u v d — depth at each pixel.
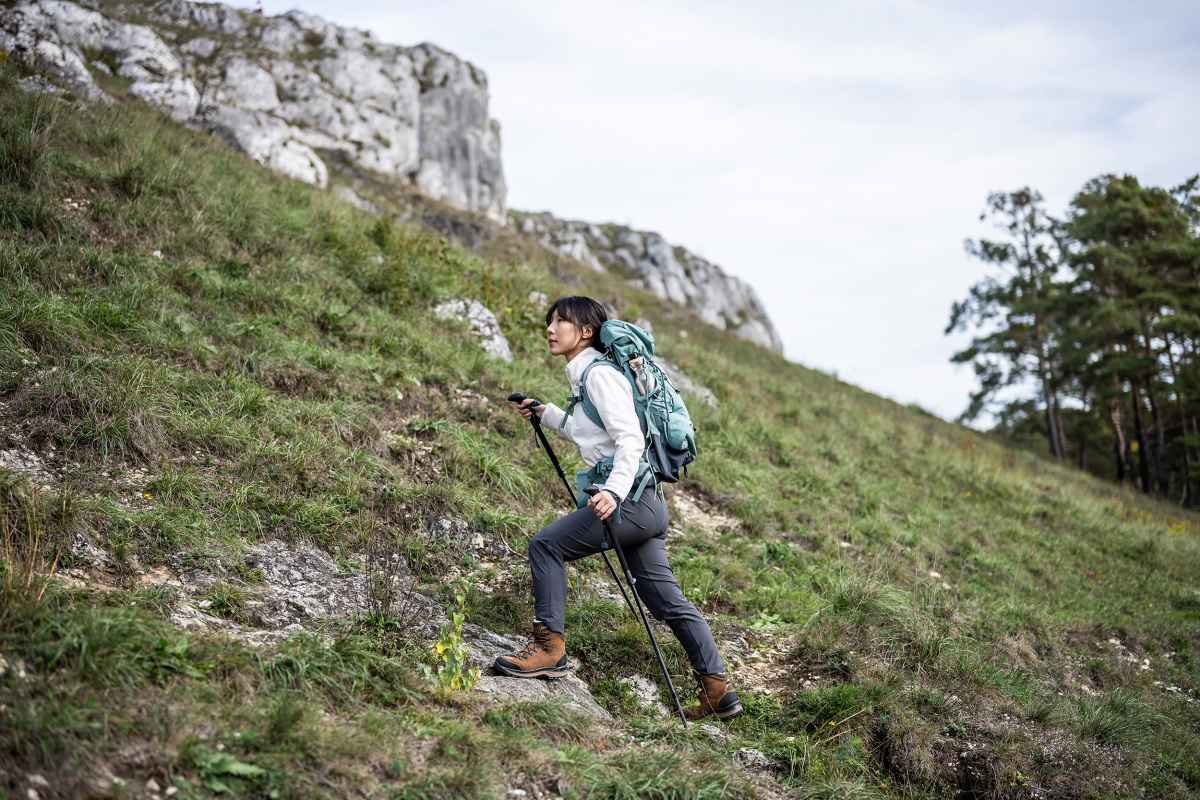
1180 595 8.34
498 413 6.29
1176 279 25.17
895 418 15.31
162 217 6.86
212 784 2.12
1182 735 4.64
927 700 4.02
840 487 8.40
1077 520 10.41
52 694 2.20
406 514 4.51
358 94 23.42
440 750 2.56
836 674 4.17
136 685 2.40
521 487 5.36
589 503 3.08
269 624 3.25
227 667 2.64
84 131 7.92
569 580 4.47
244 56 21.20
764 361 19.45
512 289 9.59
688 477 7.02
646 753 2.89
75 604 2.70
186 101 15.19
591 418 3.28
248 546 3.73
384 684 2.90
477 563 4.39
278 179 10.51
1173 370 24.88
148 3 22.14
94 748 2.09
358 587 3.73
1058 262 27.78
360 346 6.48
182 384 4.75
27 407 4.03
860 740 3.64
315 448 4.66
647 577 3.37
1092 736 4.19
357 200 17.58
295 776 2.23
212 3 22.92
